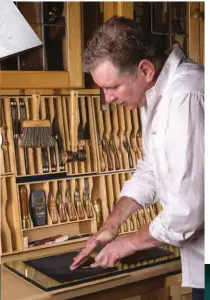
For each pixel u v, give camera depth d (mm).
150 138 1540
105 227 1596
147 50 1377
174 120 1329
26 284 1433
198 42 1898
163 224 1354
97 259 1470
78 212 1876
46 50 1740
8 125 1739
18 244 1739
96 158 1904
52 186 1859
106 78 1376
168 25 1867
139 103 1465
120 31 1355
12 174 1737
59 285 1385
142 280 1513
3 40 1214
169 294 1558
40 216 1803
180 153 1314
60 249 1808
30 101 1805
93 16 1913
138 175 1683
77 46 1764
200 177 1308
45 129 1773
